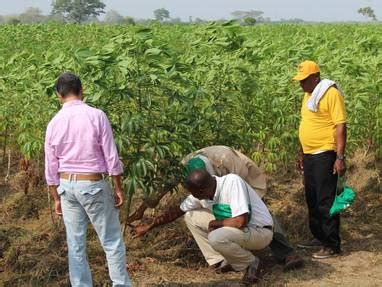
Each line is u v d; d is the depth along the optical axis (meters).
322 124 6.88
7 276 6.50
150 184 6.56
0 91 8.62
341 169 6.82
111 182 6.75
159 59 6.79
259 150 8.99
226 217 6.35
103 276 6.49
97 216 5.82
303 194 8.62
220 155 6.67
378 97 8.59
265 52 9.84
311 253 7.22
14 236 7.34
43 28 21.72
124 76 6.55
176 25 22.52
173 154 6.79
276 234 6.77
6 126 8.80
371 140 9.06
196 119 6.91
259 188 6.86
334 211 6.89
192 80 7.39
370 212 8.26
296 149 8.37
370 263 6.96
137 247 7.12
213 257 6.68
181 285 6.44
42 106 7.55
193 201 6.55
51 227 7.55
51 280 6.45
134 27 7.24
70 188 5.75
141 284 6.44
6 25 22.59
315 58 9.50
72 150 5.73
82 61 6.57
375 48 10.84
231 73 7.47
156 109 6.79
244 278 6.44
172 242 7.23
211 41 7.85
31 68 8.52
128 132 6.43
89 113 5.77
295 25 27.09
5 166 9.66
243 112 7.83
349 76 8.75
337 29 22.95
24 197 8.34
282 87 8.31
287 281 6.55
